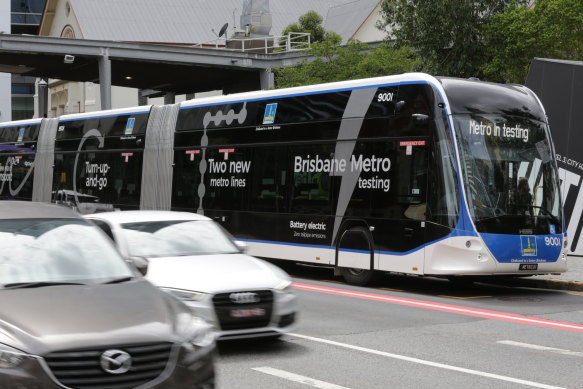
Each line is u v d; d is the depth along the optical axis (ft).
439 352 34.55
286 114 65.16
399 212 55.57
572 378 29.91
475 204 52.90
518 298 54.65
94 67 184.03
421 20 119.55
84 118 92.17
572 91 79.66
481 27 119.55
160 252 36.50
